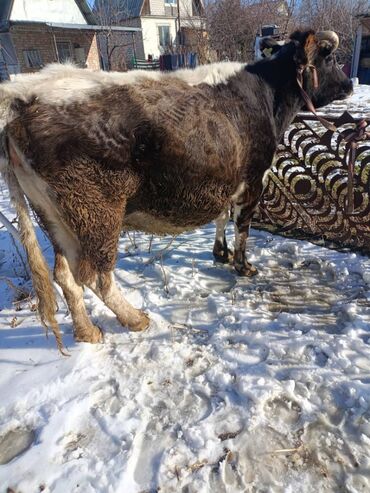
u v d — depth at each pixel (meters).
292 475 2.12
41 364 2.90
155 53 33.56
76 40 20.06
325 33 3.51
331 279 3.73
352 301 3.38
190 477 2.13
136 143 2.60
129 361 2.89
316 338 2.95
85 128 2.45
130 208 2.97
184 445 2.29
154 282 3.81
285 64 3.48
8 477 2.18
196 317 3.33
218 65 3.21
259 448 2.26
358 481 2.07
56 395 2.63
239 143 3.14
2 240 4.82
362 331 3.00
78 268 2.85
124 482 2.11
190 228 3.40
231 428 2.37
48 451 2.28
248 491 2.07
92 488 2.09
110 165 2.56
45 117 2.38
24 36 18.38
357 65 20.19
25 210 2.61
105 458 2.25
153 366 2.84
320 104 3.90
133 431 2.38
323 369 2.70
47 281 2.70
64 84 2.52
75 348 3.00
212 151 2.92
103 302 3.38
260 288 3.67
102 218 2.67
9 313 3.50
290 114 3.70
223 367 2.79
